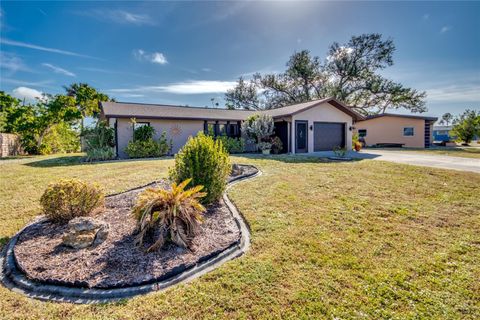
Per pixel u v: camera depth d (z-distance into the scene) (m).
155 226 3.65
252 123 15.43
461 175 7.86
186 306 2.42
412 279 2.82
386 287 2.68
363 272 2.95
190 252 3.33
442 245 3.59
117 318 2.28
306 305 2.43
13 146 17.97
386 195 5.88
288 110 16.80
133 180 7.02
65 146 21.67
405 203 5.32
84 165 10.00
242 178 7.71
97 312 2.35
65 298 2.55
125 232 3.85
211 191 5.04
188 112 16.28
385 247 3.53
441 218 4.54
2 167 9.60
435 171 8.52
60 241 3.59
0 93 19.64
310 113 16.22
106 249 3.36
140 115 13.37
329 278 2.83
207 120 15.54
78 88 29.05
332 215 4.66
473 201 5.44
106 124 14.02
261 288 2.66
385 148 21.67
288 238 3.77
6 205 5.17
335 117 17.23
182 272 2.96
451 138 31.58
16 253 3.27
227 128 17.06
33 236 3.77
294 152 15.72
